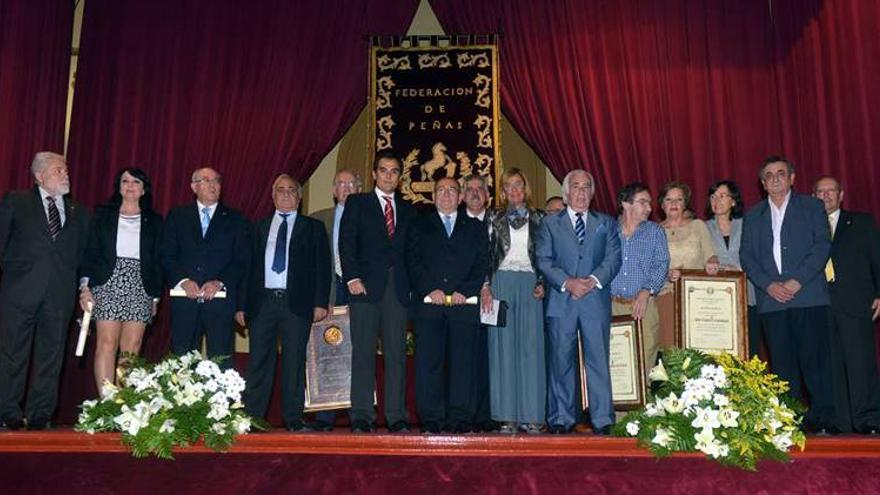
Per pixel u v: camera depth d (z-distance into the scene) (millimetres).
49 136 7191
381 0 7578
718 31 7434
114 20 7520
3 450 4441
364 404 4930
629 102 7336
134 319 5137
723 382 4469
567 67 7414
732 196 5746
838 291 5234
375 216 5125
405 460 4430
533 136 7344
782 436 4363
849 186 6641
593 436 4480
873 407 5102
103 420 4539
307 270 5180
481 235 5117
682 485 4387
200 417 4441
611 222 5023
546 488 4375
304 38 7508
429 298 4973
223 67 7457
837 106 6742
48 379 4980
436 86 7477
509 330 5176
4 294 4992
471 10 7520
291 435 4484
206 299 5078
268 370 5117
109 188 7270
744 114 7305
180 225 5199
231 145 7340
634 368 5148
